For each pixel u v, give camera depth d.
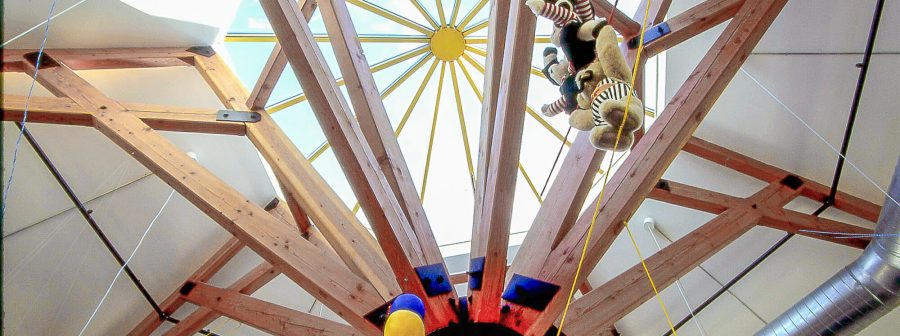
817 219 8.70
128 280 8.98
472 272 5.48
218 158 9.31
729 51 6.21
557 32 4.64
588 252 5.35
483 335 5.21
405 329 4.19
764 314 10.18
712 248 7.45
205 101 8.80
